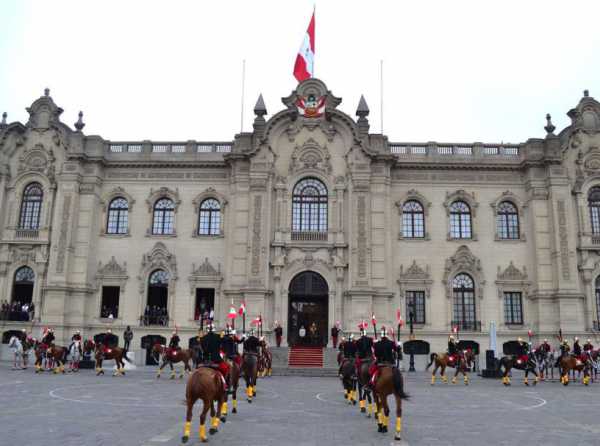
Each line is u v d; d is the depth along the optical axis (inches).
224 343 774.5
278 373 1509.6
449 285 1840.6
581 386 1275.8
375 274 1793.8
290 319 1819.6
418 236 1887.3
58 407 773.9
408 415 764.0
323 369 1536.7
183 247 1891.0
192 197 1927.9
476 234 1873.8
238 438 576.7
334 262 1806.1
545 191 1856.5
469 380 1413.6
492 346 1551.4
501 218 1904.5
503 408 850.1
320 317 1822.1
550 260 1811.0
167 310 1854.1
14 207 1895.9
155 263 1876.2
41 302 1831.9
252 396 940.0
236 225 1836.9
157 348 1393.9
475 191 1907.0
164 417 704.4
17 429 601.6
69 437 559.5
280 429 634.8
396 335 1798.7
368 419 717.9
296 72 2003.0
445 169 1914.4
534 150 1883.6
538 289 1795.0
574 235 1818.4
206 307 1854.1
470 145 1939.0
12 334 1803.6
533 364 1310.3
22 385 1062.4
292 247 1828.2
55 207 1887.3
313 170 1882.4
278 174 1883.6
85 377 1285.7
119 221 1932.8
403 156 1920.5
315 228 1867.6
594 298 1791.3
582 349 1654.8
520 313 1836.9
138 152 1961.1
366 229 1808.6
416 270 1849.2
